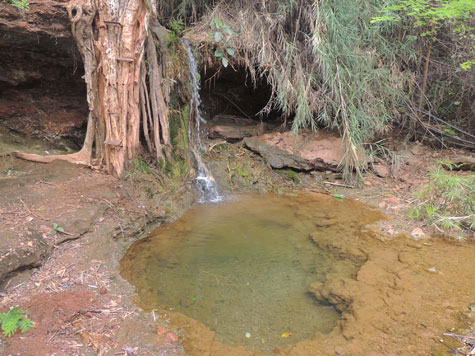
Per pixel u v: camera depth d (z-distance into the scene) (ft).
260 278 12.09
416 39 21.65
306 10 19.92
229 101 25.13
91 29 15.47
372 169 20.88
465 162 19.72
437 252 13.33
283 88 19.93
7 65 17.33
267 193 19.74
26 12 15.71
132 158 16.62
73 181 15.67
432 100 23.03
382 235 14.80
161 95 17.25
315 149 21.11
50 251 11.65
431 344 8.96
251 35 20.30
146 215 15.02
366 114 20.08
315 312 10.50
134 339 8.85
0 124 18.11
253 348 9.05
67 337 8.64
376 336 9.27
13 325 8.53
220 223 16.05
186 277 12.03
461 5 16.52
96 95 16.24
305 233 15.21
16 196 13.78
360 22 20.15
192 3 21.88
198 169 19.58
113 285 10.89
